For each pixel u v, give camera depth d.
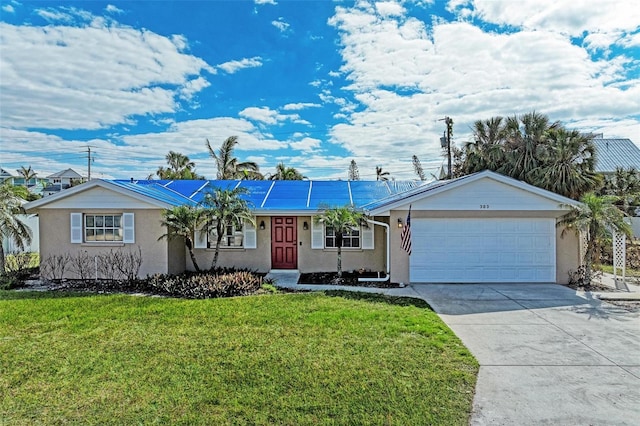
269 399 4.99
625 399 5.02
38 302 10.30
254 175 33.56
